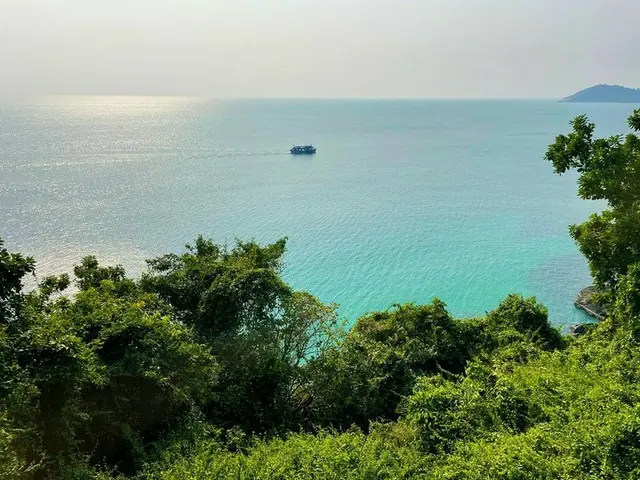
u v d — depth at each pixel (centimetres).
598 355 1822
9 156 14162
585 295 5338
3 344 1288
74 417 1455
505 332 2691
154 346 1705
